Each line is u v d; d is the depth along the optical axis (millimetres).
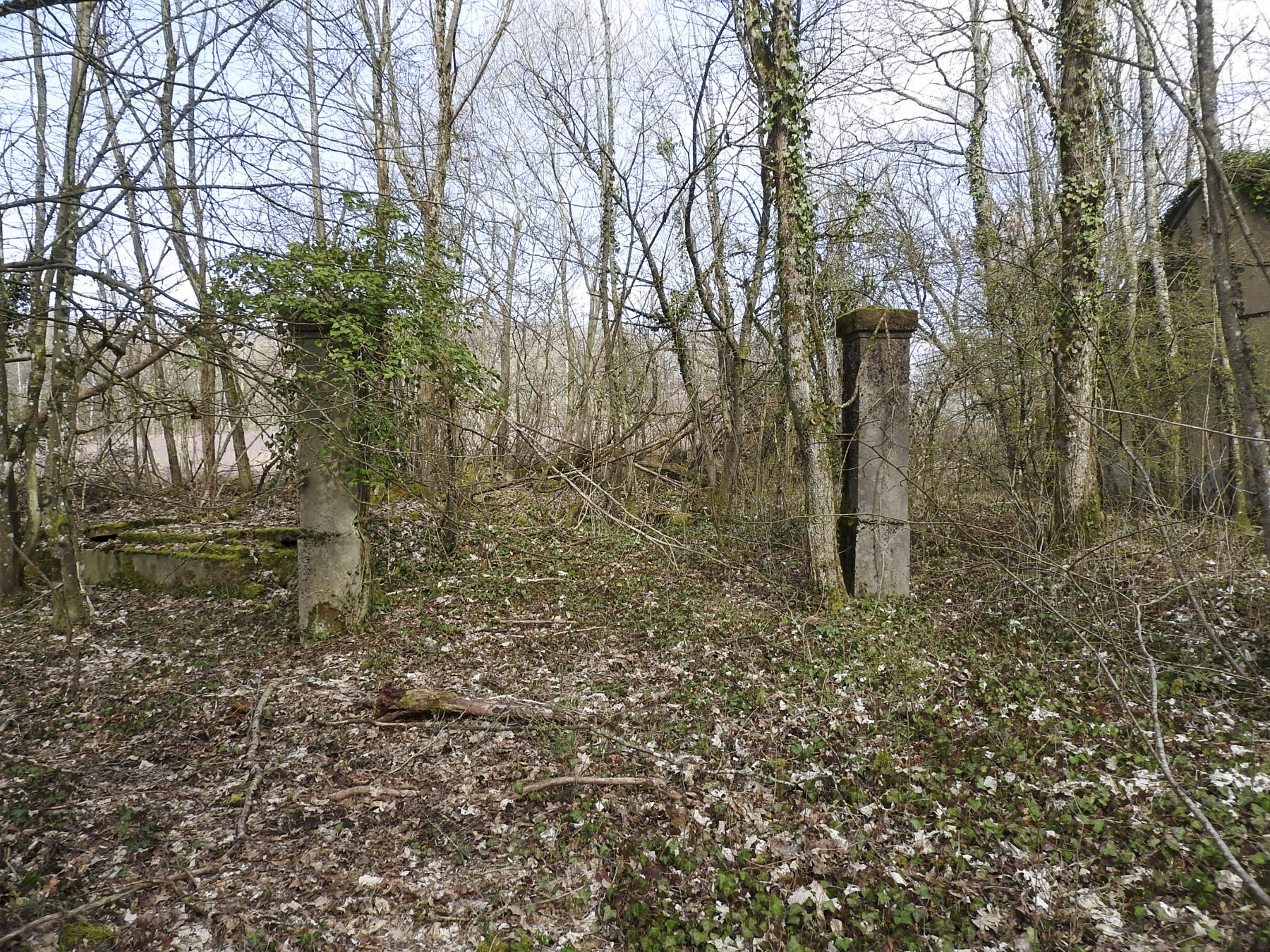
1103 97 8320
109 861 3930
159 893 3658
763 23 7445
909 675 5895
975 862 3734
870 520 7742
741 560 10039
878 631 6891
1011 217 11570
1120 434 8547
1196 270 10438
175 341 5879
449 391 7707
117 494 12922
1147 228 11094
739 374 12094
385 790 4559
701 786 4566
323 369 6527
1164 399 9891
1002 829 3957
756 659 6574
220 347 5562
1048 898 3439
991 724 5078
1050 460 8711
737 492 12234
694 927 3400
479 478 12023
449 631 7582
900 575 7773
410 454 7766
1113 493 9922
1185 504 9023
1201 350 9750
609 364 12891
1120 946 3131
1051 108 8477
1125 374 9789
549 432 16719
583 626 7773
